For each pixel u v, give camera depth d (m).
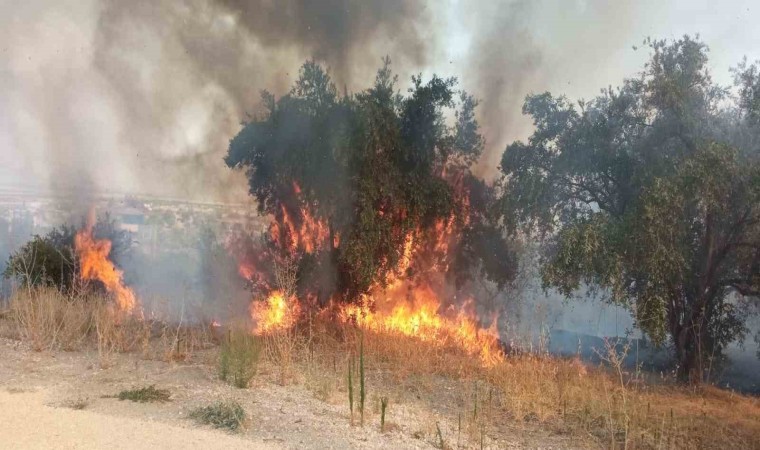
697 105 10.73
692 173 9.55
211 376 7.74
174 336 9.84
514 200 11.86
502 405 7.55
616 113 11.53
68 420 5.51
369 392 7.73
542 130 12.04
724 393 9.82
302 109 12.07
